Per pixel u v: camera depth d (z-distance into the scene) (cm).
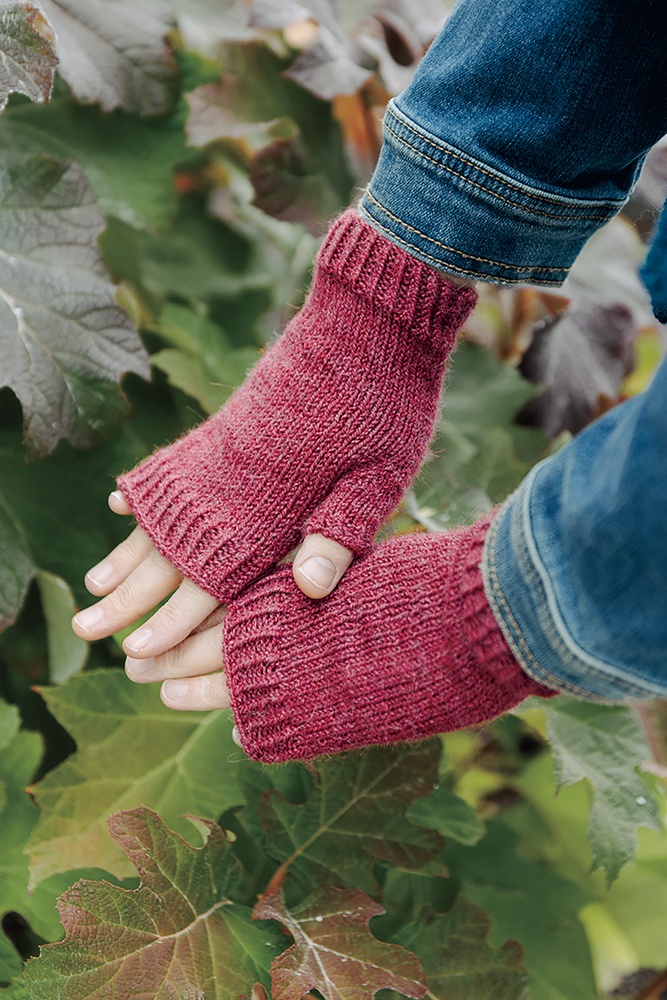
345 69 90
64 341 82
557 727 84
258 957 76
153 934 74
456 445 96
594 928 98
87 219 84
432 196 75
